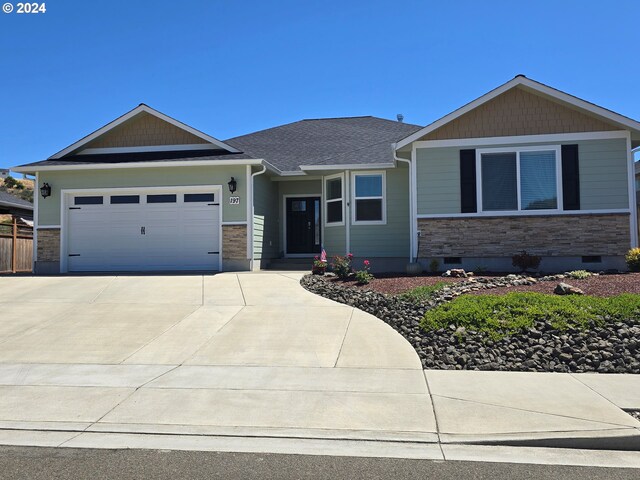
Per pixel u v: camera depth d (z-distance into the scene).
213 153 17.91
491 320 8.36
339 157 18.36
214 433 5.38
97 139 18.69
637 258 13.10
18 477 4.43
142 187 17.33
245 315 10.43
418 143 15.09
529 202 14.55
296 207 20.39
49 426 5.62
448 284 11.52
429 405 5.98
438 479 4.33
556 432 5.12
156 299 11.98
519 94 14.69
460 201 14.83
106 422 5.70
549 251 14.39
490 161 14.80
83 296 12.46
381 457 4.78
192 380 7.07
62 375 7.36
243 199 16.97
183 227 17.23
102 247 17.52
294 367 7.55
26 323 10.22
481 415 5.64
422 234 14.98
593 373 7.15
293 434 5.31
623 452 4.90
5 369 7.67
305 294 12.30
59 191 17.66
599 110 13.97
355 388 6.62
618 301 8.66
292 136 23.38
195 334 9.30
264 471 4.52
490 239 14.66
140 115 18.59
